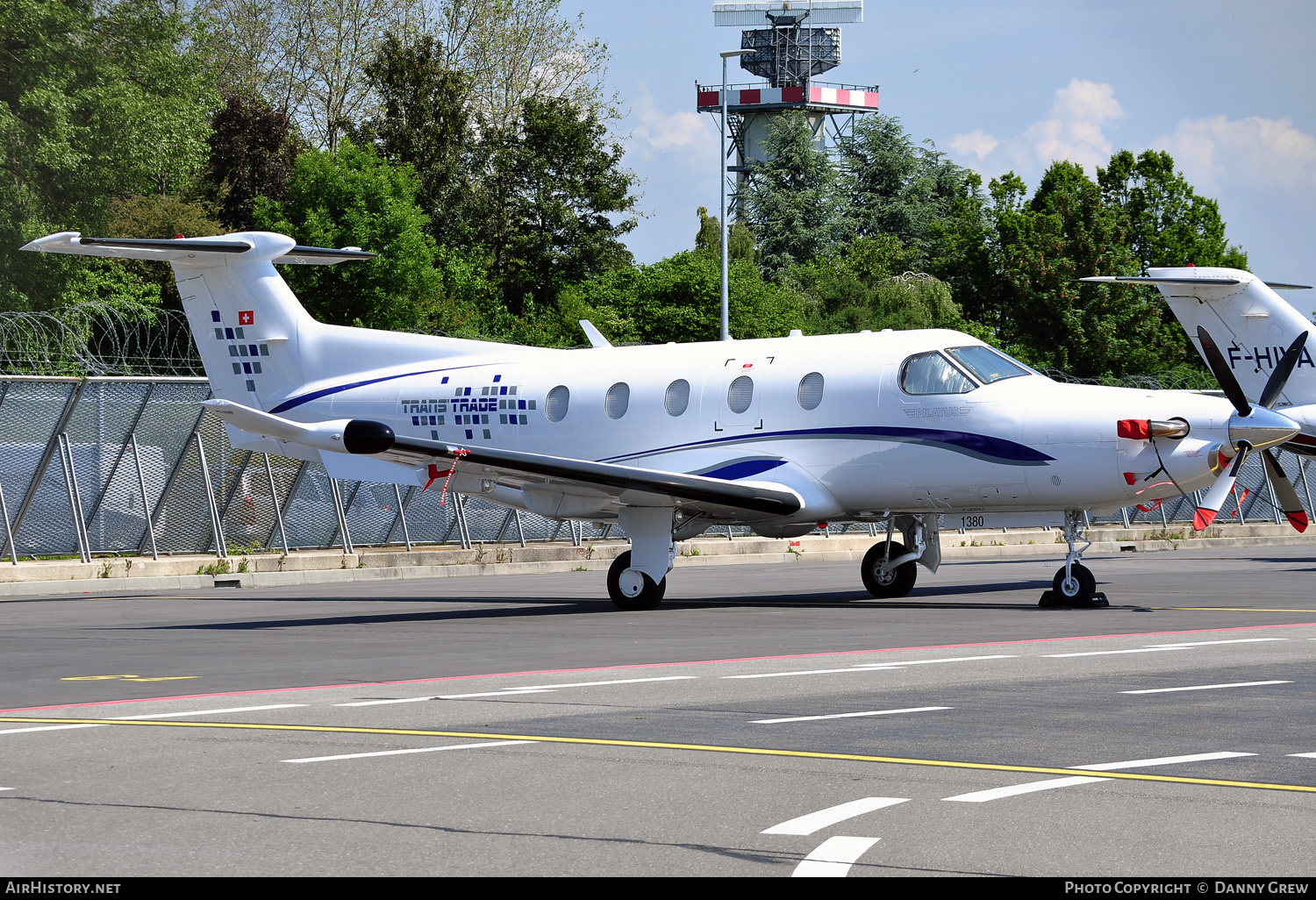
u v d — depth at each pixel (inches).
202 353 2207.2
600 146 6250.0
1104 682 1031.0
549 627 1594.5
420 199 5738.2
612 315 4916.3
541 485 1835.6
